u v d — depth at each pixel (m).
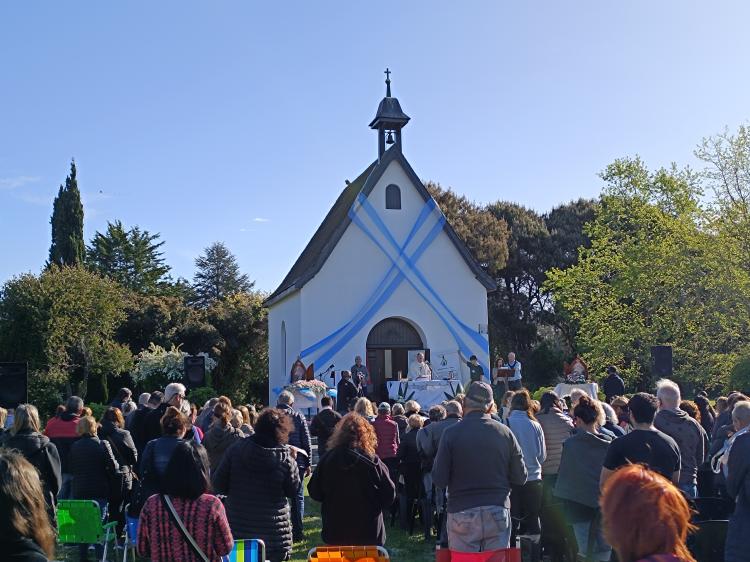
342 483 6.68
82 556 9.52
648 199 35.09
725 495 9.27
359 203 28.45
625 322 32.91
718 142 29.09
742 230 27.62
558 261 52.31
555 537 9.21
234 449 6.86
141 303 44.06
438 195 49.28
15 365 18.09
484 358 28.69
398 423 13.48
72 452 9.74
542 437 8.80
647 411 6.60
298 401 22.05
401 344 28.61
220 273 74.62
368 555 5.72
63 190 52.25
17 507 3.62
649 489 2.81
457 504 6.55
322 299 27.81
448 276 28.92
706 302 29.89
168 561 4.86
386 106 29.69
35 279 34.72
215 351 42.50
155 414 10.36
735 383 24.58
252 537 6.72
